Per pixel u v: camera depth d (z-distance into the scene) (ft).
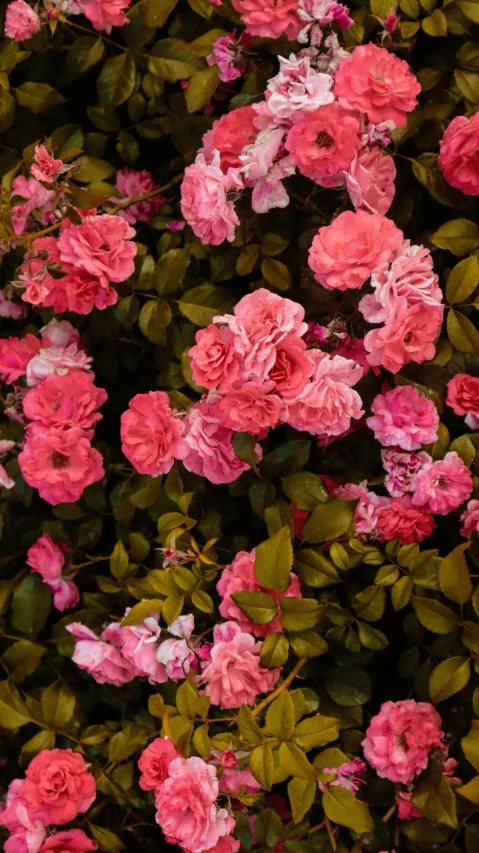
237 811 4.14
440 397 4.20
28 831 4.17
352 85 4.02
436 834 4.14
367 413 4.19
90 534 4.48
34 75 4.53
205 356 3.96
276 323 3.95
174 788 3.79
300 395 3.96
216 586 4.19
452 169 4.12
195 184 4.17
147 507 4.37
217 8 4.23
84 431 4.36
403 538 4.17
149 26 4.33
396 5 4.21
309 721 3.84
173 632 4.11
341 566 4.09
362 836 4.20
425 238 4.29
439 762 4.11
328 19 4.06
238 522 4.43
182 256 4.30
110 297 4.25
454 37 4.30
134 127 4.53
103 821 4.42
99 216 4.22
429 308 3.98
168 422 4.14
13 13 4.37
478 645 4.03
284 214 4.26
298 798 3.81
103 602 4.45
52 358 4.37
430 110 4.21
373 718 4.16
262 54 4.29
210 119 4.38
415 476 4.13
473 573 4.20
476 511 4.12
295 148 4.04
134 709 4.51
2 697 4.30
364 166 4.11
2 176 4.53
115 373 4.50
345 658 4.24
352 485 4.21
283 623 3.98
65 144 4.48
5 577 4.61
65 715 4.30
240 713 3.84
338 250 4.00
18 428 4.51
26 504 4.52
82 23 4.50
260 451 4.15
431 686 4.03
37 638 4.58
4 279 4.66
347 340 4.11
